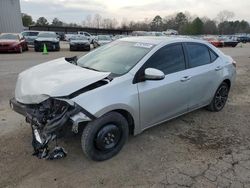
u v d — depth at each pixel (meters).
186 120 5.09
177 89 4.26
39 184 3.09
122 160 3.62
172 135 4.42
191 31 90.62
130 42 4.53
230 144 4.20
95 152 3.46
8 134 4.21
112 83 3.46
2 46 17.28
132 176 3.29
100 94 3.29
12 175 3.22
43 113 3.20
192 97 4.68
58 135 3.18
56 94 3.11
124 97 3.49
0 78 8.30
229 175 3.38
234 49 29.86
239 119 5.29
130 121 3.78
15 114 5.06
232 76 5.67
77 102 3.12
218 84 5.27
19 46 17.80
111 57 4.20
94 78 3.39
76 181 3.16
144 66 3.83
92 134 3.34
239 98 6.84
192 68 4.61
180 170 3.44
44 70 3.90
